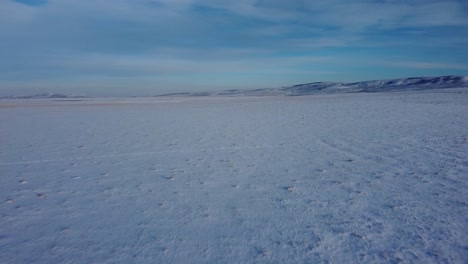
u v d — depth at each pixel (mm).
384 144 7781
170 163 6199
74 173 5477
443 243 2781
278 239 2914
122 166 5980
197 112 20969
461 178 4766
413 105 20672
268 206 3768
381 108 19141
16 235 3078
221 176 5176
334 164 5871
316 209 3639
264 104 29781
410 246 2738
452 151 6766
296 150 7348
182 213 3586
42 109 27125
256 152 7211
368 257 2572
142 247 2803
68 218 3482
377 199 3932
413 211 3518
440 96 30969
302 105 25531
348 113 16812
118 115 19266
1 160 6641
